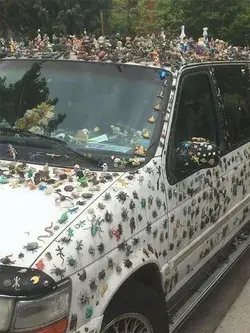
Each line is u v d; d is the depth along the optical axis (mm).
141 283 2893
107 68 3586
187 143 3270
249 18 24844
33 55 3883
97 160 3076
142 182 2922
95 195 2691
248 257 5352
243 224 4715
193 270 3691
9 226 2395
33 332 2152
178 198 3250
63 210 2547
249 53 5359
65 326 2264
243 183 4438
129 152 3148
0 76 3795
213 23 25141
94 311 2428
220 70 4344
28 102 3559
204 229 3713
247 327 4059
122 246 2654
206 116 3887
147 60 3660
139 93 3418
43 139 3277
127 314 2736
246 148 4512
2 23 21391
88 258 2400
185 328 4004
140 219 2828
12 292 2113
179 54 3758
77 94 3494
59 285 2223
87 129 3309
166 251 3139
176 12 25844
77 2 20797
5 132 3385
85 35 4637
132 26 26062
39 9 20438
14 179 2871
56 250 2287
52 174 2932
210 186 3719
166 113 3316
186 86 3629
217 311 4285
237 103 4562
